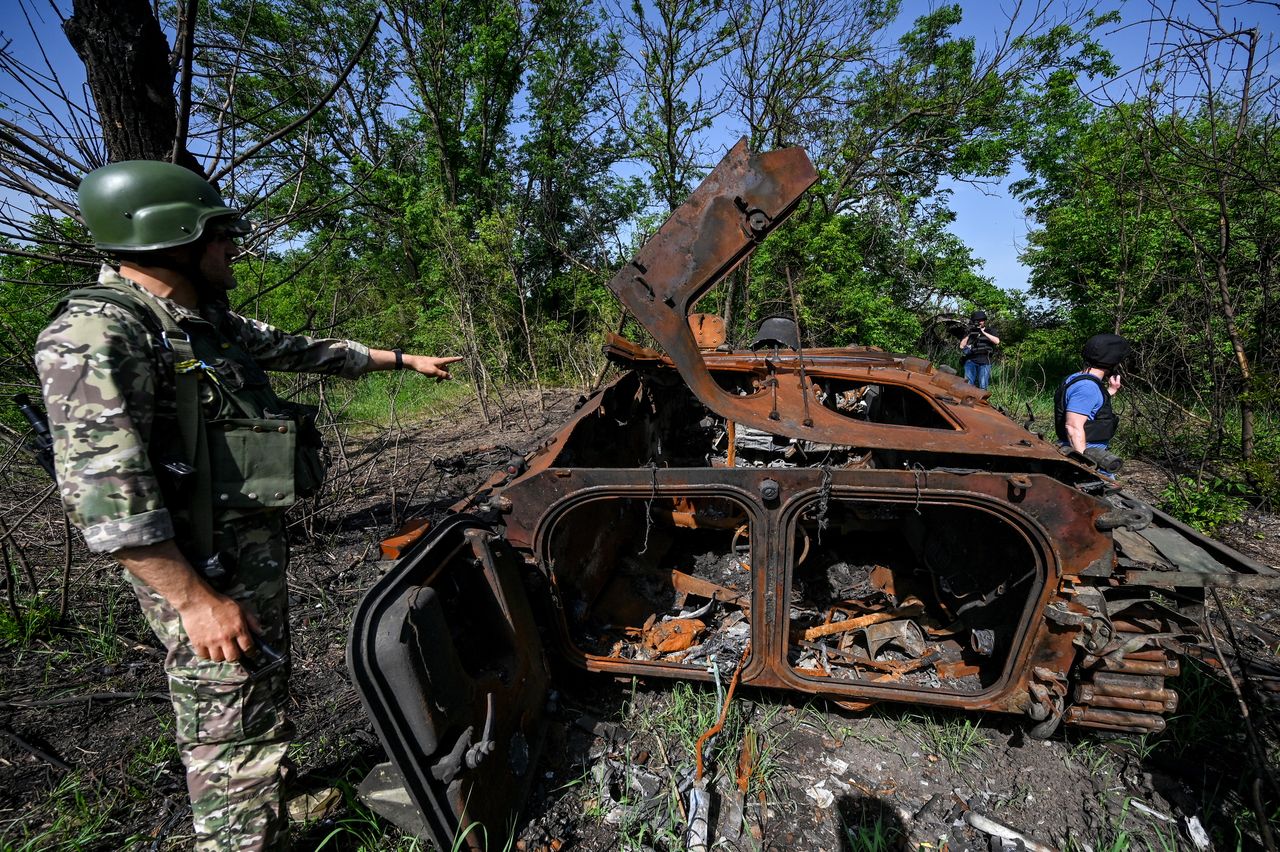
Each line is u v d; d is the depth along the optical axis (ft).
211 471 4.45
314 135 11.34
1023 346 31.96
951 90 33.91
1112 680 6.35
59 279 10.07
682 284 6.64
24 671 8.71
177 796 6.63
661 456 13.21
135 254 4.43
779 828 6.12
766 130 33.65
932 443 6.42
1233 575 5.75
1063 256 27.84
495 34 44.04
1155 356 20.35
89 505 3.72
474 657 6.34
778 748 7.04
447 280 33.09
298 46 9.60
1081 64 32.89
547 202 44.96
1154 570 5.94
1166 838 5.94
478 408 27.50
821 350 11.91
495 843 5.58
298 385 15.17
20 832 6.19
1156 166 19.76
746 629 8.39
